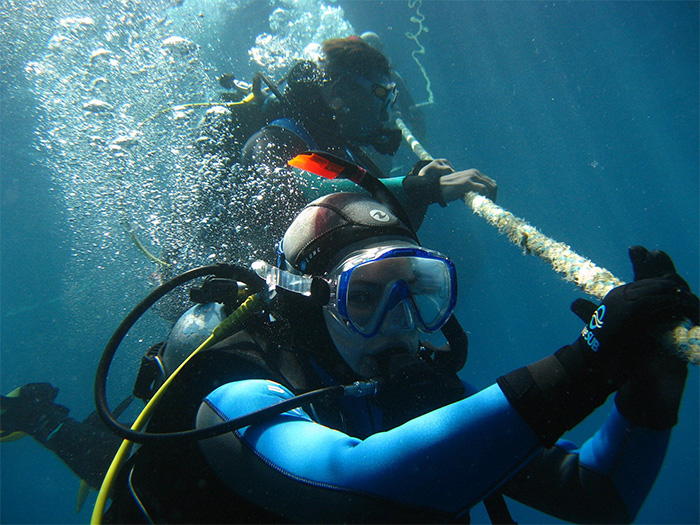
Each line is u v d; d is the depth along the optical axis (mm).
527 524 9203
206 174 2387
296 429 758
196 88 3955
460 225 9961
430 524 599
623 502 1120
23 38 4895
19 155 13836
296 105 2635
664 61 19656
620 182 32969
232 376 970
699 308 623
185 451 856
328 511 633
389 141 2805
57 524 12023
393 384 958
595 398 616
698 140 28391
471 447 613
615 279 890
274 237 2066
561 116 24906
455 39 17859
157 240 2555
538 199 32688
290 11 9695
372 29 16969
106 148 3023
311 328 1058
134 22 4051
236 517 736
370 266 1073
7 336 15312
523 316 19297
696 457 13719
